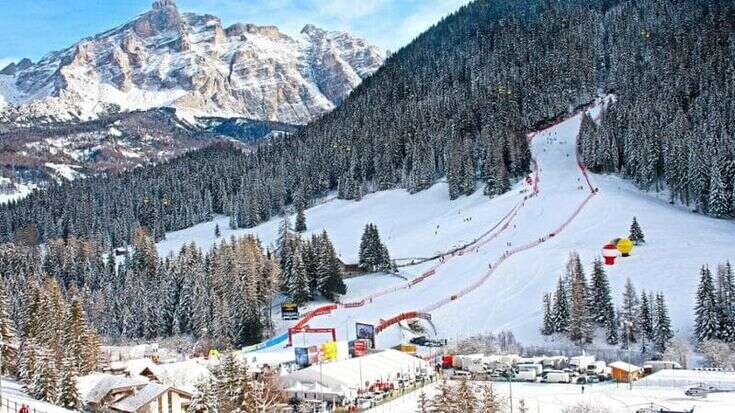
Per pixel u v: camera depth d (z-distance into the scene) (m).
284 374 92.62
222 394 64.81
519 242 160.88
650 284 123.81
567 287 121.62
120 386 79.75
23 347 93.88
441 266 159.00
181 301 146.88
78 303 103.75
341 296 155.00
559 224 166.50
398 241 191.62
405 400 87.44
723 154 173.12
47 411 63.66
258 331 134.62
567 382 95.50
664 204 181.88
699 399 80.44
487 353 108.12
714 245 139.50
